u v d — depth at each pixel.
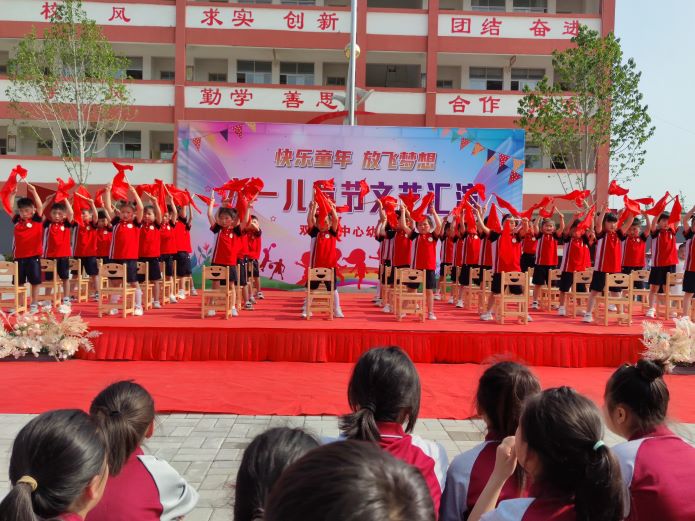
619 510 1.35
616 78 13.94
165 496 1.90
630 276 7.14
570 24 18.66
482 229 7.82
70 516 1.38
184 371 5.86
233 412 4.75
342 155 11.94
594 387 5.54
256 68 19.72
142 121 18.23
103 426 1.81
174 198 9.17
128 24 18.22
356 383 2.03
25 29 17.94
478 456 2.00
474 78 19.92
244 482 1.34
